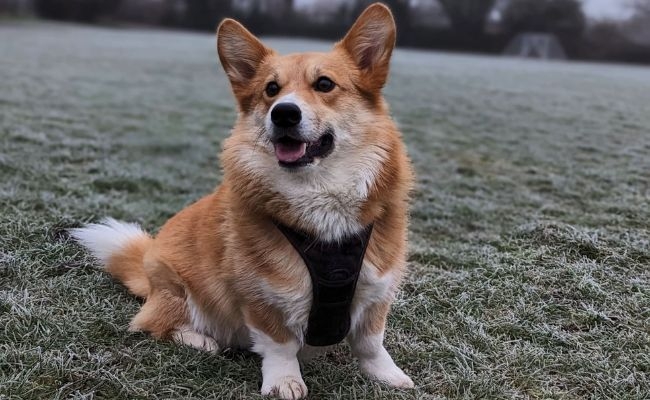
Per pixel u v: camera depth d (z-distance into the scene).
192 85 4.90
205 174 2.30
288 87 1.10
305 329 1.08
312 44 9.59
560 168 2.43
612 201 1.89
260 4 12.40
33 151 2.25
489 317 1.30
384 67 1.13
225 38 1.17
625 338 1.21
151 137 2.85
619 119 3.65
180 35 11.35
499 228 1.71
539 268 1.43
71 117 3.15
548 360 1.17
